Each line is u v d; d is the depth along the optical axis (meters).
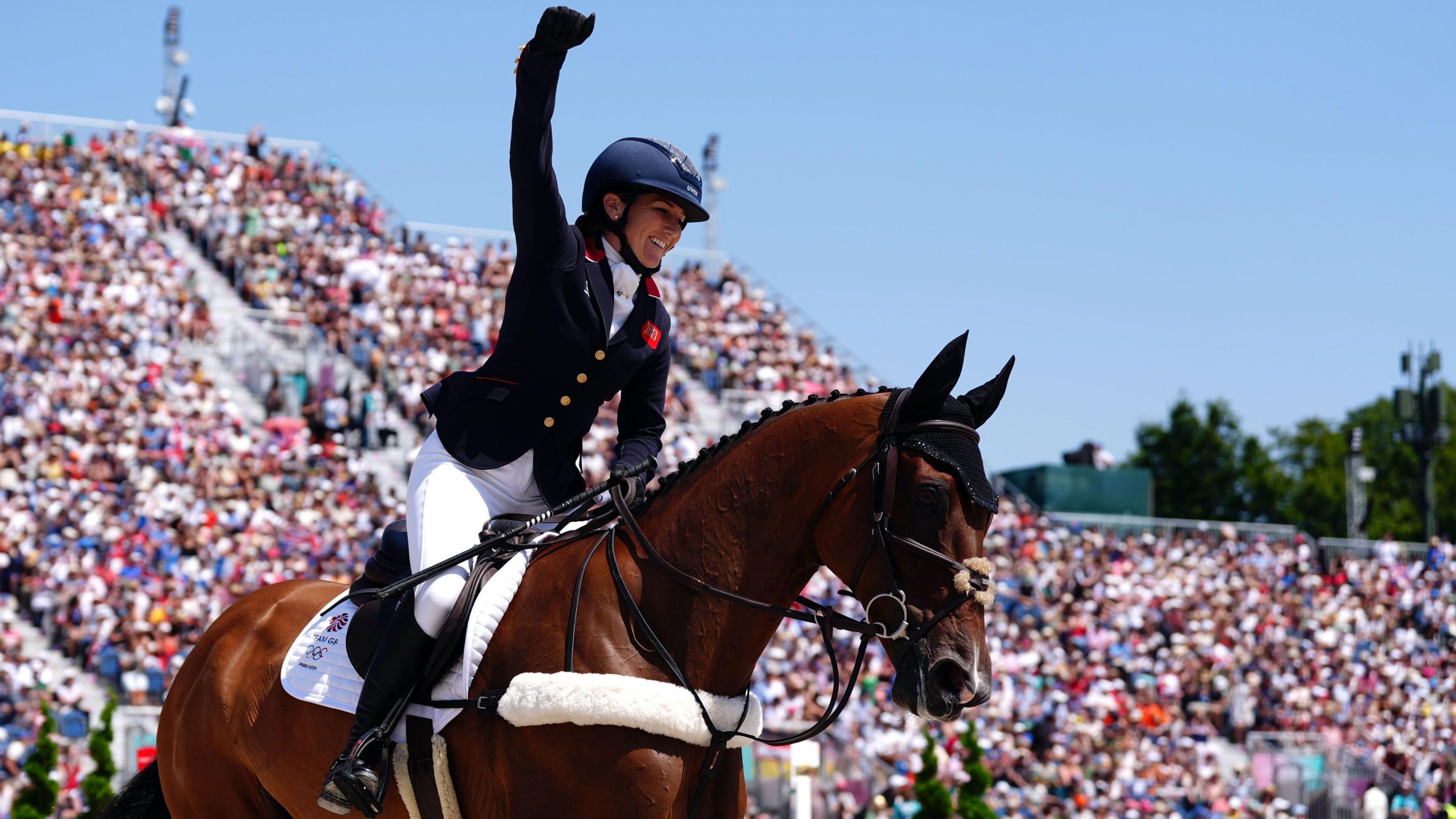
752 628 4.03
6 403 21.98
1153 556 30.09
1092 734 20.48
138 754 8.52
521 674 3.96
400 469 25.27
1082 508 35.28
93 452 21.45
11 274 26.19
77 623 17.47
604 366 4.41
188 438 22.88
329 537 21.09
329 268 31.38
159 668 16.81
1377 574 31.12
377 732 4.11
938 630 3.64
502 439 4.41
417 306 30.41
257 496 21.72
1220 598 27.72
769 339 34.47
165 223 32.53
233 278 30.61
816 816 15.88
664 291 35.09
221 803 4.89
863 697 19.67
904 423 3.82
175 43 41.66
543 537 4.32
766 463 4.05
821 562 4.07
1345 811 20.88
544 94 3.97
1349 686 25.50
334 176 36.75
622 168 4.39
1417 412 33.69
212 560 19.41
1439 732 23.80
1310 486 62.69
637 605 4.01
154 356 25.50
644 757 3.79
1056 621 25.17
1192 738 22.58
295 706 4.51
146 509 20.28
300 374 26.48
